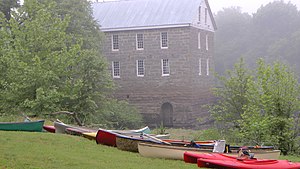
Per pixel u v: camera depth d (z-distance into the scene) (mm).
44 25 31641
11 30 31672
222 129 33094
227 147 18562
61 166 14203
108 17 68688
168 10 66438
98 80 36812
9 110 30109
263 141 25375
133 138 19297
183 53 63938
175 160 17719
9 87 29750
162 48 65000
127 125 57531
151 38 65500
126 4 70250
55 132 25031
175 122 64562
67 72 31375
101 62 36938
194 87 65125
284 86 25734
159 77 65312
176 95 64375
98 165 14914
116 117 53938
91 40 52469
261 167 15711
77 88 31078
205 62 70625
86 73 35000
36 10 32812
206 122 68000
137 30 66188
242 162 16000
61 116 32719
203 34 69938
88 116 34656
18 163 14023
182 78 64062
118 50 67375
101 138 20453
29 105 28578
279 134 25578
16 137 19609
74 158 15742
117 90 67438
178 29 64062
